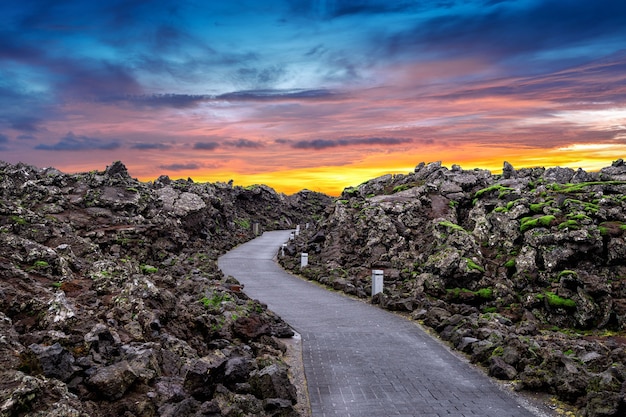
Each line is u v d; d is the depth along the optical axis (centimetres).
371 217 2875
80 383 750
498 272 2183
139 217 3055
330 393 1013
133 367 838
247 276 2675
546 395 1005
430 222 2766
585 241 1998
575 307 1877
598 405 878
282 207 7062
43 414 620
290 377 1104
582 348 1227
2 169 3297
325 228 3441
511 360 1142
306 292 2233
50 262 1346
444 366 1196
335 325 1617
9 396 610
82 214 2898
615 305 1848
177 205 3756
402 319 1716
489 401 977
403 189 3303
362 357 1264
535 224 2228
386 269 2481
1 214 1822
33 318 948
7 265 1174
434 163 3506
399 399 983
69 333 904
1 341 738
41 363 724
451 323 1508
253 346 1232
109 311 1093
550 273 2028
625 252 1958
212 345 1171
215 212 4519
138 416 752
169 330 1152
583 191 2450
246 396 855
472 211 2720
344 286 2252
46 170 3606
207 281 2025
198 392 855
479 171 3306
